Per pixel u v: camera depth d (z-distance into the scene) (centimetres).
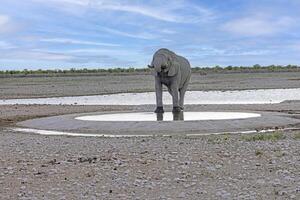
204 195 1130
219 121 2533
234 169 1426
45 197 1126
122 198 1109
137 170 1423
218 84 9006
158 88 3045
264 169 1423
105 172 1402
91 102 5428
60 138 2225
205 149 1789
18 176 1366
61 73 12688
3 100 6006
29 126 2773
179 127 2425
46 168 1476
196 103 4959
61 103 5288
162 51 3012
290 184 1231
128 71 13375
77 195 1142
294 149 1761
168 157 1623
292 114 3262
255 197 1101
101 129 2477
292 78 10694
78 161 1586
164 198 1105
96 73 12712
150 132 2381
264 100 5462
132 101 5553
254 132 2367
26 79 10600
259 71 13425
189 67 3338
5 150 1848
